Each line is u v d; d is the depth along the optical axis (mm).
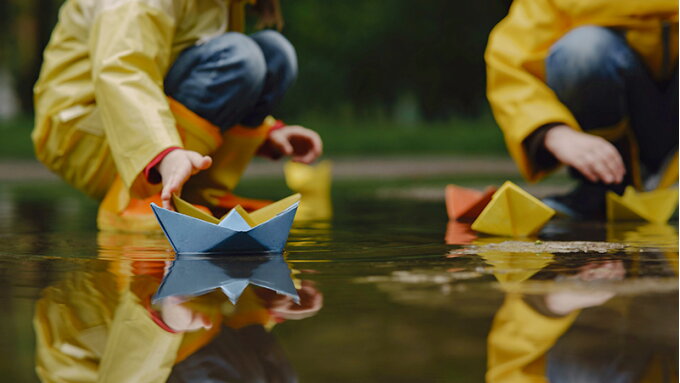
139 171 1532
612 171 1769
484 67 10359
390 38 10633
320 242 1534
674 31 1851
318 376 772
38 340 939
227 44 1713
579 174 1976
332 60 10891
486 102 10719
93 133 1729
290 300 1104
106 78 1594
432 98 10898
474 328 959
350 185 3375
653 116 1914
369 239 1575
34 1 10016
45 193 3039
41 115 1761
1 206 2412
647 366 809
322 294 1125
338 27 10758
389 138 7355
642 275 1202
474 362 817
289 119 11062
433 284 1164
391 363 811
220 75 1711
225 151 1837
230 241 1392
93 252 1438
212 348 898
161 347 910
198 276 1238
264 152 1987
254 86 1738
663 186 1944
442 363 814
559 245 1467
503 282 1167
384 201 2479
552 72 1866
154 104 1574
